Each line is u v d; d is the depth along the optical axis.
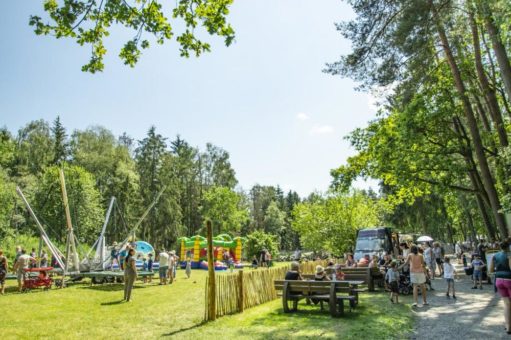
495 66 19.83
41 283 16.45
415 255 11.64
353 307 11.09
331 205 33.81
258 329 8.69
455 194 27.69
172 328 9.02
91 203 45.78
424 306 11.46
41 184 45.38
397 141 18.42
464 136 18.89
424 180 18.97
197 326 9.20
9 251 32.50
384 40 14.48
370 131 21.62
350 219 33.00
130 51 7.42
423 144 18.58
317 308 11.46
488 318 9.22
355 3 14.20
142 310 11.47
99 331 8.74
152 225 53.50
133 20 7.19
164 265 19.75
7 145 43.62
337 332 8.18
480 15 13.73
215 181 69.56
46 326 9.23
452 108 17.67
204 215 63.44
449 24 15.91
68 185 44.53
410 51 14.08
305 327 8.76
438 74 18.50
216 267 34.88
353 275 15.92
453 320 9.21
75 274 18.83
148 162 58.56
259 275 12.91
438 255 21.23
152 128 60.22
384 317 9.67
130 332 8.63
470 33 17.59
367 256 20.48
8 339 7.97
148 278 21.50
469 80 18.61
